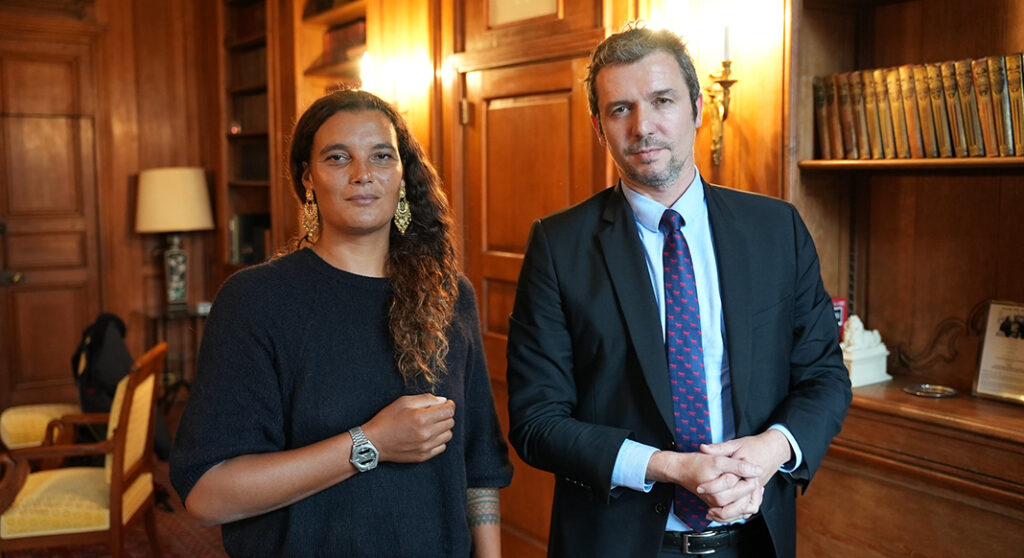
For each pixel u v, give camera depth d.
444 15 3.77
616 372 1.80
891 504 2.43
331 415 1.50
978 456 2.18
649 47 1.76
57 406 4.78
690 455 1.63
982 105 2.24
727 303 1.79
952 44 2.54
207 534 4.26
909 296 2.71
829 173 2.71
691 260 1.82
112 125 6.45
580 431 1.74
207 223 6.36
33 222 6.23
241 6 6.24
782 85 2.54
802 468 1.72
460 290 1.76
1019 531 2.13
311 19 4.99
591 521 1.82
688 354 1.77
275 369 1.50
